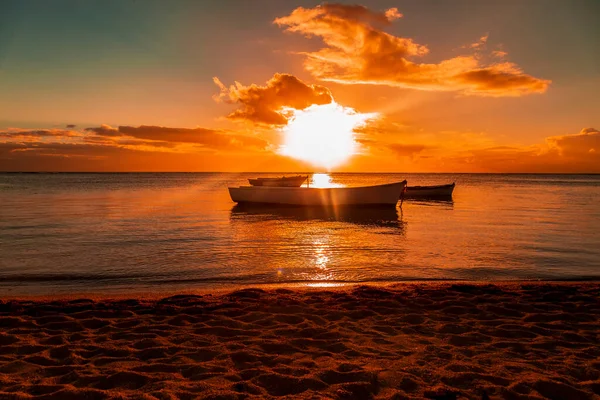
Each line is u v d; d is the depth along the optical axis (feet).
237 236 51.29
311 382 12.51
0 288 27.50
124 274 31.53
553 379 12.78
